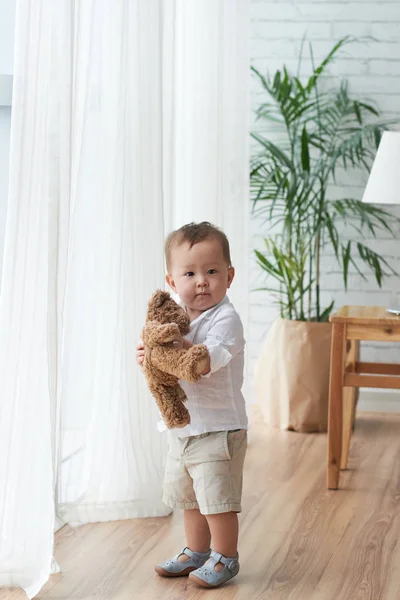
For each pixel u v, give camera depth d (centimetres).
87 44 236
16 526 209
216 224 325
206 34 317
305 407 371
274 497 283
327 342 372
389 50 402
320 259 414
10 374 204
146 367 202
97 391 255
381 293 412
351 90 405
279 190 380
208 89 320
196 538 221
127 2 246
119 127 249
